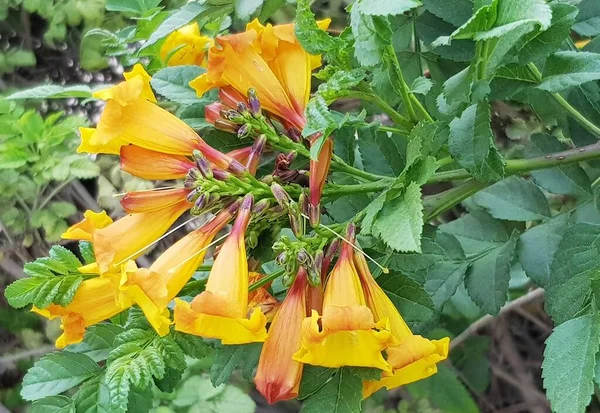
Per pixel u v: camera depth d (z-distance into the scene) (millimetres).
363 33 187
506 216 293
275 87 210
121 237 195
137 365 197
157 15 266
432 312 205
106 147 201
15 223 496
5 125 441
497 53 198
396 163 243
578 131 288
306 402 192
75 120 460
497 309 281
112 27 517
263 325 179
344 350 182
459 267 290
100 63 511
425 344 184
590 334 186
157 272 189
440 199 242
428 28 284
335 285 187
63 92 231
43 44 554
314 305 191
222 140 223
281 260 191
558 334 191
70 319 202
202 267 225
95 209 518
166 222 200
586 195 286
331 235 199
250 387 528
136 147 199
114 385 194
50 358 216
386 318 180
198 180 193
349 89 216
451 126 215
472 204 363
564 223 283
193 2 238
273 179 203
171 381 228
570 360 185
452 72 290
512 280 420
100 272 188
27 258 512
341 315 169
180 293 217
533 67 215
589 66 210
